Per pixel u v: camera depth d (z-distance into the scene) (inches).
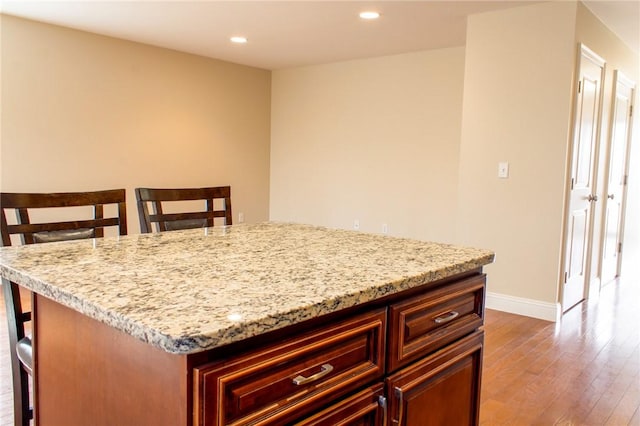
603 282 186.7
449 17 148.7
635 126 206.4
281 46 191.2
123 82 187.9
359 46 188.1
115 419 37.4
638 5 135.6
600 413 89.4
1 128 157.9
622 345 122.6
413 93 197.8
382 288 42.3
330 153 227.8
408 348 46.4
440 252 59.4
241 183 237.8
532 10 137.2
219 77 221.8
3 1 139.6
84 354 40.6
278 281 42.9
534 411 89.6
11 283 61.8
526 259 143.4
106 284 40.9
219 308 34.4
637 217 232.1
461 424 55.9
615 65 170.9
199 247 60.5
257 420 32.9
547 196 138.4
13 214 157.6
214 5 140.7
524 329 133.0
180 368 30.5
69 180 175.5
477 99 149.1
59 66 169.5
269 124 249.3
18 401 63.9
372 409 42.6
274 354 33.8
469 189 152.7
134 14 151.3
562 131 134.6
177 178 209.8
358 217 219.9
